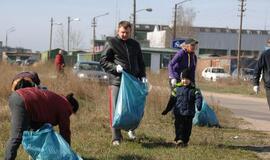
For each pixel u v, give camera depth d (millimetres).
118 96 9445
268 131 13312
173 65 10234
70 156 7000
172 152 9195
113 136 9750
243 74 55438
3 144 9258
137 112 9344
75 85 18641
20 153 8477
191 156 8961
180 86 9875
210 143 10398
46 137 6973
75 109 7746
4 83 17516
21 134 6965
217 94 33969
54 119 7230
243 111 20344
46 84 19125
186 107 9758
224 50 104812
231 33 105250
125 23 9703
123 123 9359
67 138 7336
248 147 10383
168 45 91875
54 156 6949
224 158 9039
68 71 26250
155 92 15656
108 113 13875
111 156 8633
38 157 6992
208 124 13312
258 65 10055
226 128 13469
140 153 8969
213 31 104438
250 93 34938
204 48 104125
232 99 28906
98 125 12070
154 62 73250
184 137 9914
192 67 10234
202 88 40594
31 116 7012
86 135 10703
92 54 63844
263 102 27406
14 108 6980
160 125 12828
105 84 21188
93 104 16062
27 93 7051
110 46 9672
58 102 7254
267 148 10352
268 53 9922
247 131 13055
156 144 9945
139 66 9922
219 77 50562
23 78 7500
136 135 10859
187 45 10188
